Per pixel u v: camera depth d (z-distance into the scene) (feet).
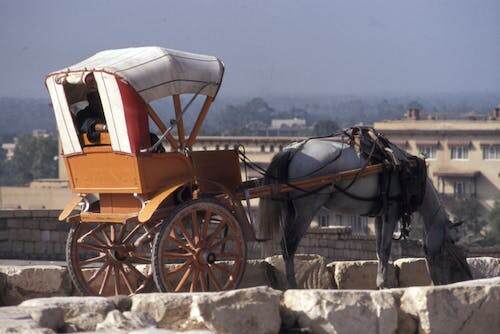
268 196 96.94
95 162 90.43
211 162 92.27
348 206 101.71
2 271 91.15
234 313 67.87
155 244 85.56
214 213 88.69
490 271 117.08
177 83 88.17
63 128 92.32
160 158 87.86
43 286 92.12
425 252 109.50
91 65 88.43
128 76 85.61
